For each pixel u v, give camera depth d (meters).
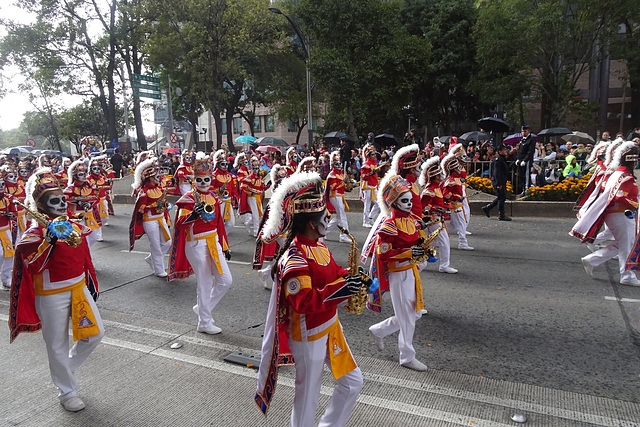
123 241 12.03
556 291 6.96
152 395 4.40
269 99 38.72
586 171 15.77
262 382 3.26
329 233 11.77
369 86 27.95
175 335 5.82
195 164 5.80
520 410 3.96
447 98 35.53
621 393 4.18
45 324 4.16
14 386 4.65
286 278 3.02
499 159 12.45
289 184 3.11
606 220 7.29
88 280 4.54
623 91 31.80
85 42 30.78
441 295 6.97
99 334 4.35
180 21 28.39
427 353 5.11
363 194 12.59
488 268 8.28
